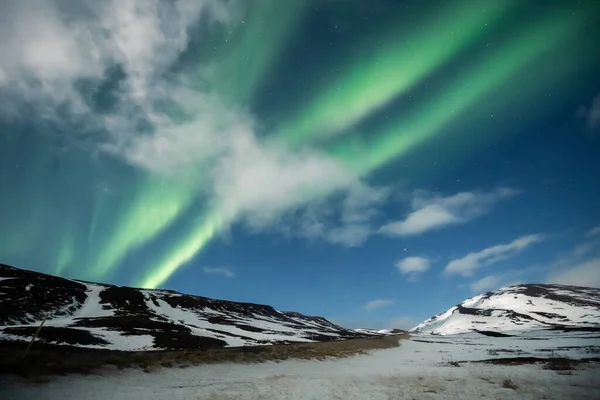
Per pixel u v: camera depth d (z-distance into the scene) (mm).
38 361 14531
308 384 16031
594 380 16828
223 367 21172
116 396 11891
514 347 48438
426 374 20078
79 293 119500
